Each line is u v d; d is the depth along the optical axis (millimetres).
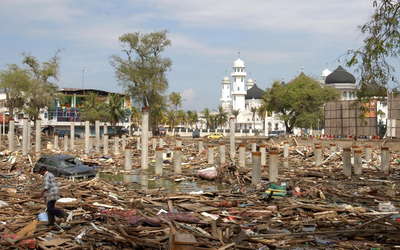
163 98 66000
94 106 70875
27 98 62469
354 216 12391
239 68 135250
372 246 9469
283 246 9555
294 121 66000
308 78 64688
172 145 48781
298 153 40156
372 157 35188
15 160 27594
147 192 16719
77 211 12211
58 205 12672
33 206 12906
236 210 13195
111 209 12664
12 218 11188
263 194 15961
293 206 13609
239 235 9633
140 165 30656
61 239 9211
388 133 44219
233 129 38375
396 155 35688
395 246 9422
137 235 9602
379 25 11891
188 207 13352
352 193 17141
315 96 61531
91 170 21797
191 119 114438
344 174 23984
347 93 94938
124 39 63562
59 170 21250
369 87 12070
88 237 9438
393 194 16375
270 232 10797
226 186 20297
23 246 8570
